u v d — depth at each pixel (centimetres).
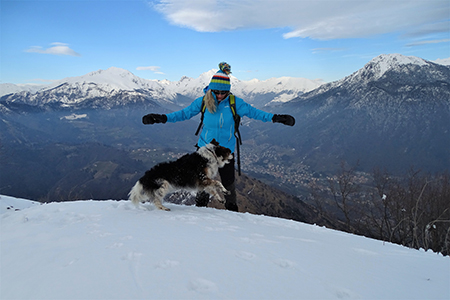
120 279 196
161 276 202
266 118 525
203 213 463
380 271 273
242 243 297
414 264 320
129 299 172
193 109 545
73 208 465
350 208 1823
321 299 193
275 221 460
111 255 238
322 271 246
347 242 387
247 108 530
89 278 197
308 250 306
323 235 411
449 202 1272
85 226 337
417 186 1474
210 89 507
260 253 271
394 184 1678
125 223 354
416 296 221
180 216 410
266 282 208
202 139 542
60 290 183
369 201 1795
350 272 255
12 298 178
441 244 1095
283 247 303
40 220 388
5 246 273
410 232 1273
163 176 483
